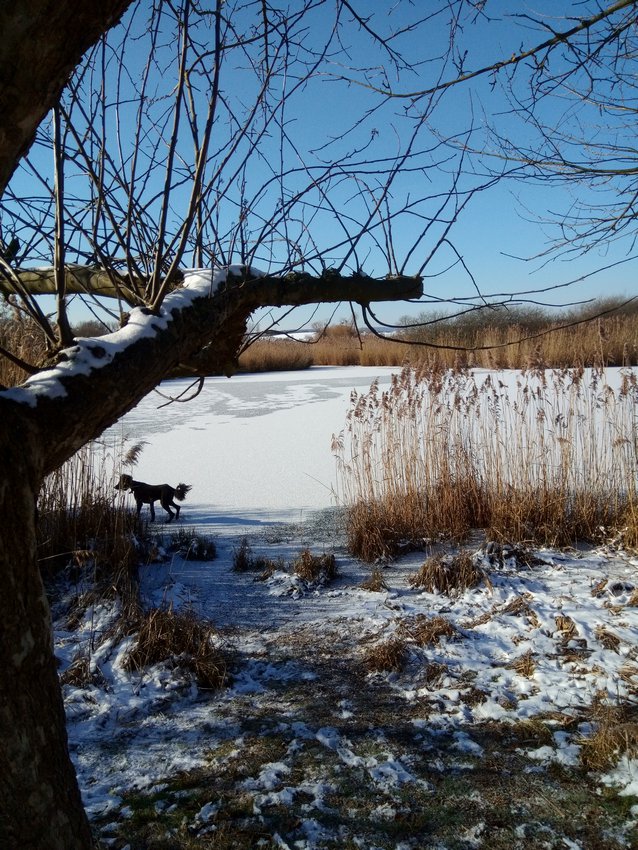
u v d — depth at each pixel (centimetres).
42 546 520
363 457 671
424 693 363
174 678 382
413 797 279
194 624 422
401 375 677
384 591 513
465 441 732
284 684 380
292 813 270
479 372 1773
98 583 500
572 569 529
